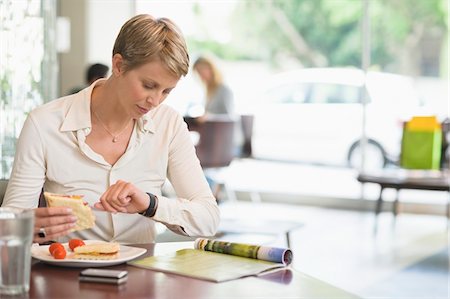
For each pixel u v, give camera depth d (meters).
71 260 1.72
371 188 8.02
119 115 2.19
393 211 7.32
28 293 1.52
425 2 7.67
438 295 4.46
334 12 8.11
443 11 7.62
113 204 1.97
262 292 1.57
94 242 1.93
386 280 4.84
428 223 7.16
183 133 2.35
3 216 1.50
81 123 2.18
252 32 8.45
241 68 8.51
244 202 8.35
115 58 2.03
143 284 1.61
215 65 7.33
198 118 6.58
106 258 1.77
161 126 2.30
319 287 1.61
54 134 2.17
